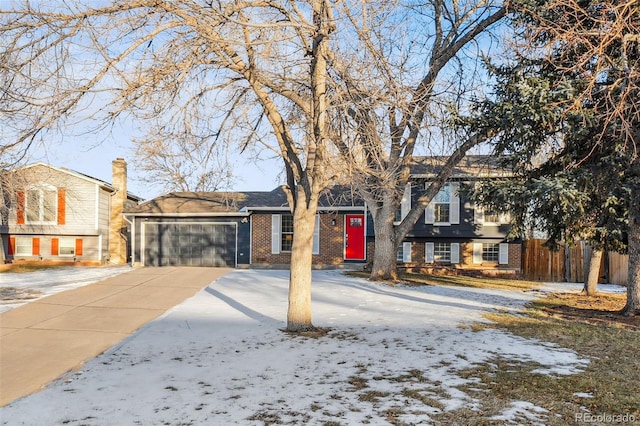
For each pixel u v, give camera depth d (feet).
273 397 18.66
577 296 53.62
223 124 33.06
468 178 70.85
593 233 47.32
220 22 26.12
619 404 17.97
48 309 37.99
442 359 24.20
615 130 30.27
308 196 31.12
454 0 49.85
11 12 22.41
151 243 83.46
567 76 35.37
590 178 35.60
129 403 18.12
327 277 62.90
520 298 49.80
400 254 78.95
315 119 29.76
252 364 23.36
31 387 20.26
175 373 21.94
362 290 51.47
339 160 32.30
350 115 32.07
